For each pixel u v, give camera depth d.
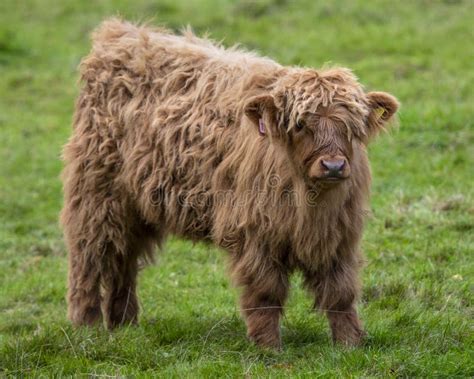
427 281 12.17
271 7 30.48
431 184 16.88
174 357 9.81
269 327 10.06
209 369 9.17
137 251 12.06
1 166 21.48
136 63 11.53
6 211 18.95
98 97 11.73
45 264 15.92
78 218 11.84
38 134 23.64
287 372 9.06
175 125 10.84
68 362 9.68
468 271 12.50
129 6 31.95
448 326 10.02
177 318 11.70
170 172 10.85
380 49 26.30
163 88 11.20
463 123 19.70
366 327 10.43
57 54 29.66
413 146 18.97
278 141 9.38
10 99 26.34
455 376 8.79
